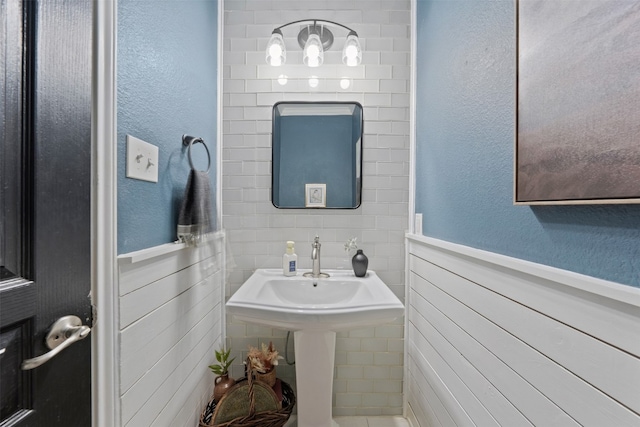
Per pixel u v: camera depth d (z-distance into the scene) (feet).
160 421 2.93
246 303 3.32
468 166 3.04
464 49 3.14
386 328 4.94
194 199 3.34
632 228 1.49
